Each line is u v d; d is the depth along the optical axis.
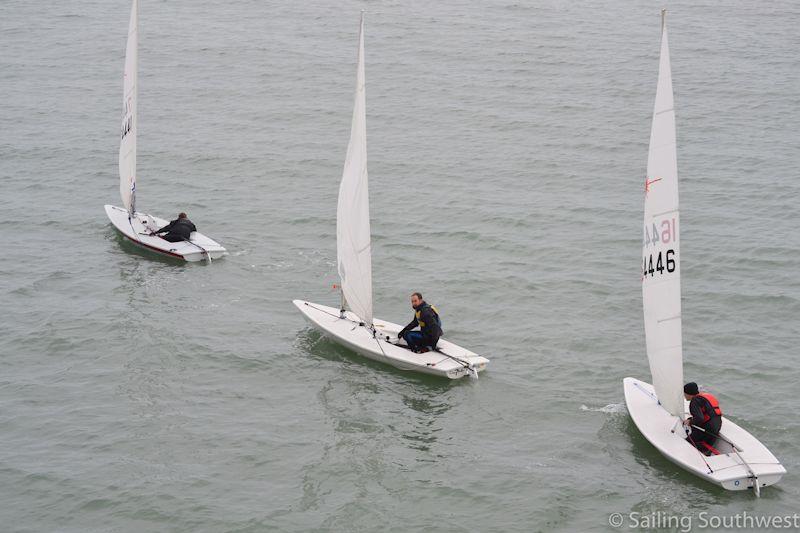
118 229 59.12
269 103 88.19
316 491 34.59
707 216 62.62
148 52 102.81
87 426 38.53
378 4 123.56
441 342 44.91
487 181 70.31
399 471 35.81
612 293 52.00
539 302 51.03
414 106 87.69
